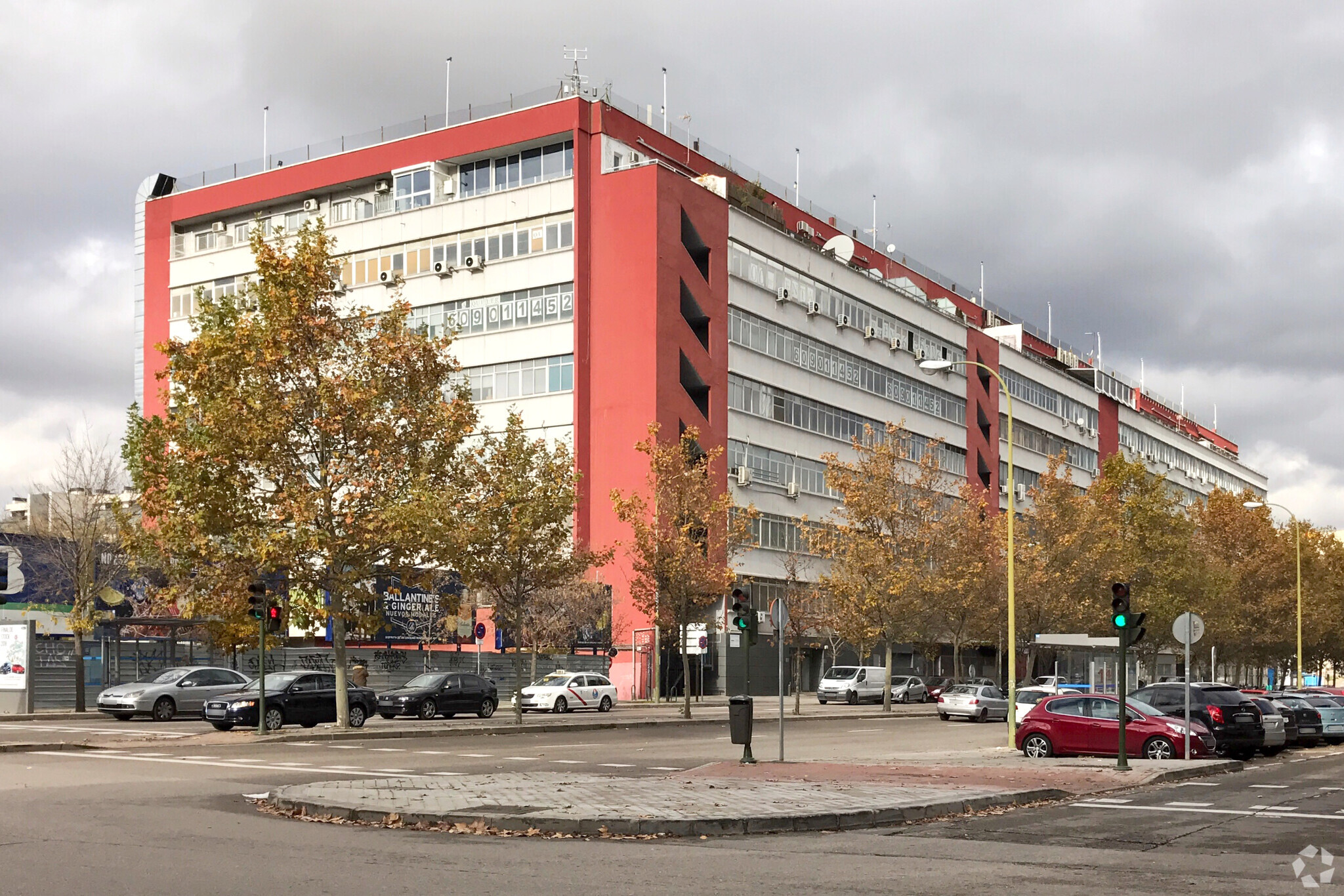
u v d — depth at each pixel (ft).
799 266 246.88
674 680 217.15
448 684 137.59
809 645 236.84
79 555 161.48
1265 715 105.50
